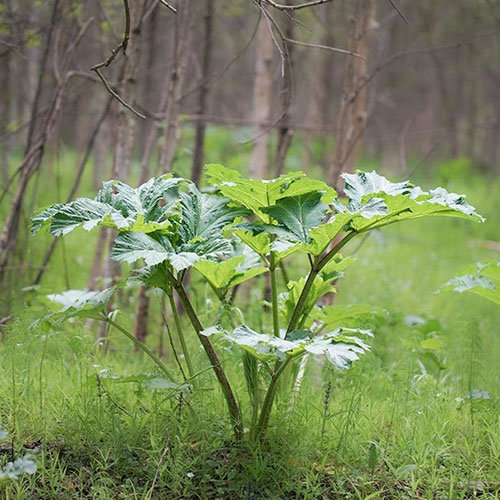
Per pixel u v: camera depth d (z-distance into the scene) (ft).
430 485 13.21
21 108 36.76
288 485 12.86
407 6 60.85
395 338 20.75
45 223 13.32
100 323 21.34
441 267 36.35
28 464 11.29
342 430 14.24
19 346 15.64
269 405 13.56
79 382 16.16
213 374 14.98
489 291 16.03
